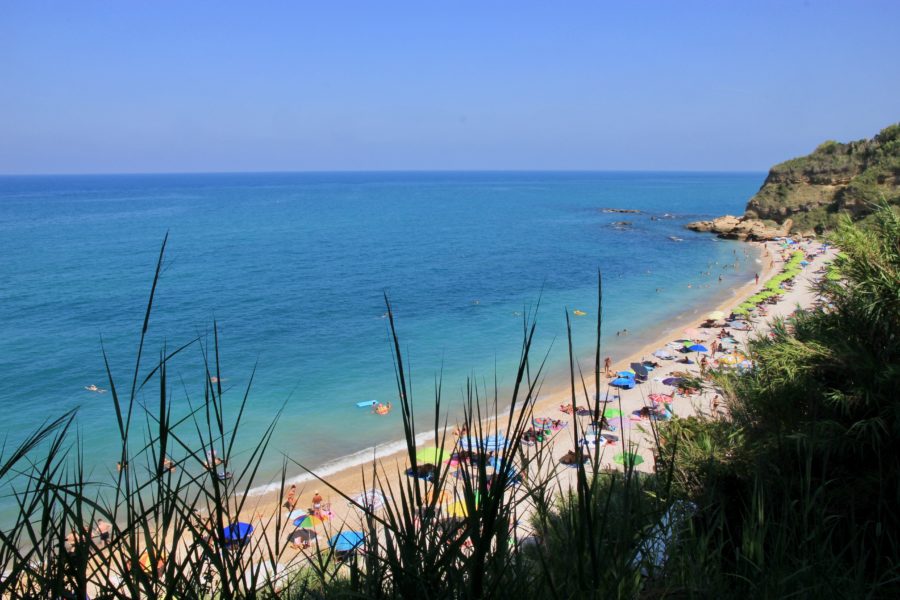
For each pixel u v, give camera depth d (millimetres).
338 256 77938
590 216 132625
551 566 2219
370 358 37875
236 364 36531
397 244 88938
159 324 45250
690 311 50562
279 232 103625
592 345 41250
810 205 90062
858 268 7805
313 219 127250
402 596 1871
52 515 1920
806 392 7348
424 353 39156
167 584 1855
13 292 55812
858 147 90625
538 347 40719
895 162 80062
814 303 8945
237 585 1956
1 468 1900
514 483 2172
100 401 29891
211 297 54500
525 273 66438
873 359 6906
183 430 25828
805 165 93312
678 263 72250
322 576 2281
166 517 1923
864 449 6113
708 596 2283
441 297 54969
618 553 2141
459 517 2008
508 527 2076
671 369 34719
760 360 8617
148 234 100062
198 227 110688
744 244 86500
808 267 63500
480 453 1939
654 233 100875
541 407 28203
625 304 53156
